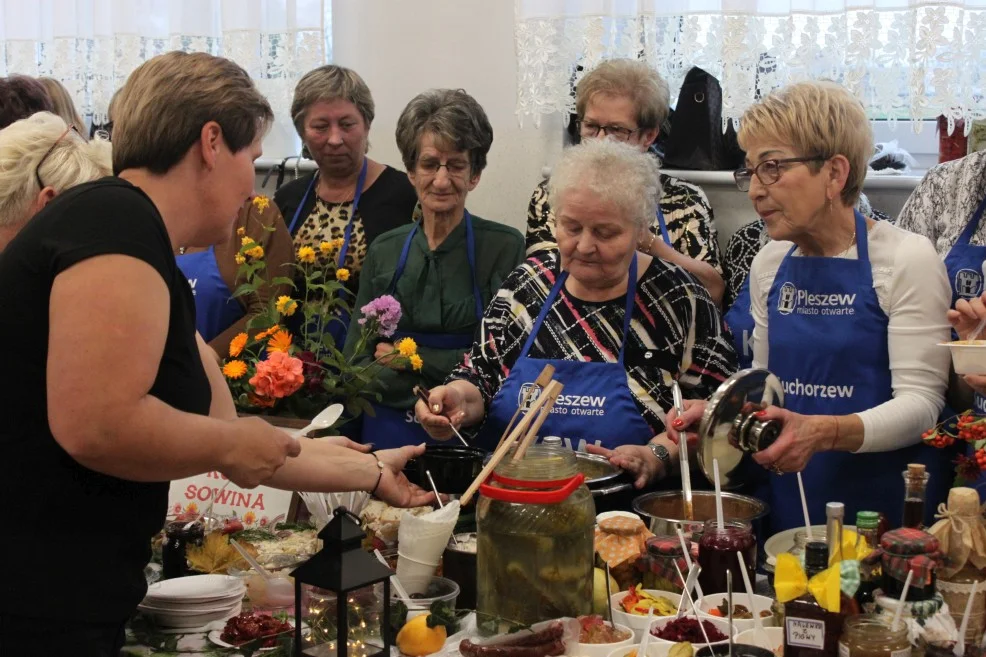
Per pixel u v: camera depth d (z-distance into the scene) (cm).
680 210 306
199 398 159
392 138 389
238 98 158
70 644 149
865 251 216
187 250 309
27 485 146
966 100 290
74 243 141
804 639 143
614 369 237
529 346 247
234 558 196
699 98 331
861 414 204
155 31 395
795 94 212
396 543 197
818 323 220
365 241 332
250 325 274
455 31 374
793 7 301
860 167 213
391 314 272
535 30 326
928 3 285
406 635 163
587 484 206
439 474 205
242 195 162
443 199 298
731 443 173
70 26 402
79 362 138
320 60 370
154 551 211
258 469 157
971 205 239
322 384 260
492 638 159
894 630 137
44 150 189
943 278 213
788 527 228
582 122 301
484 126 300
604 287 244
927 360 210
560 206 234
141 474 145
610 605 177
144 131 154
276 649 164
